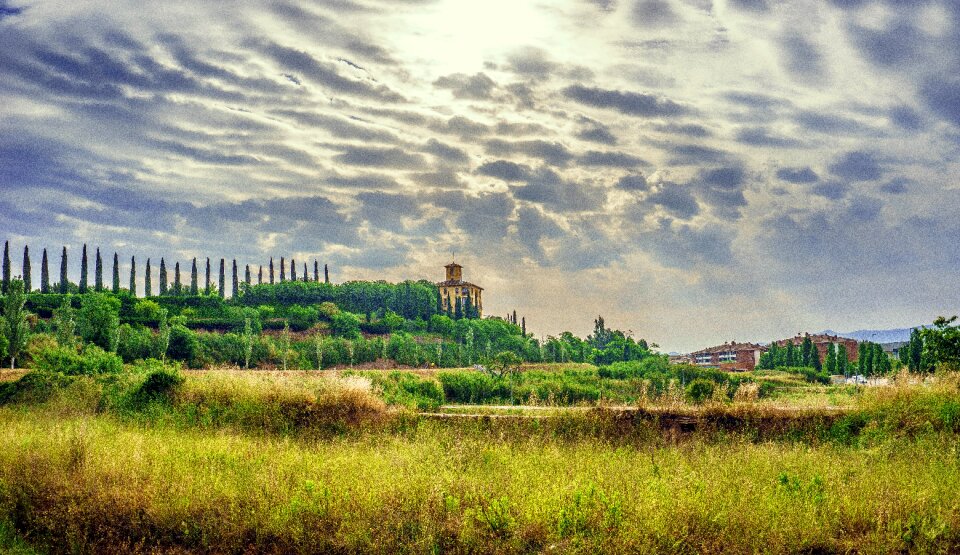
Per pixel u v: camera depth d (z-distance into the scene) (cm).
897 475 965
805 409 1453
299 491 888
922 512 789
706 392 2197
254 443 1276
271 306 10825
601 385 4209
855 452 1193
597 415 1464
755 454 1153
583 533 764
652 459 1096
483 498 865
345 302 11950
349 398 1579
